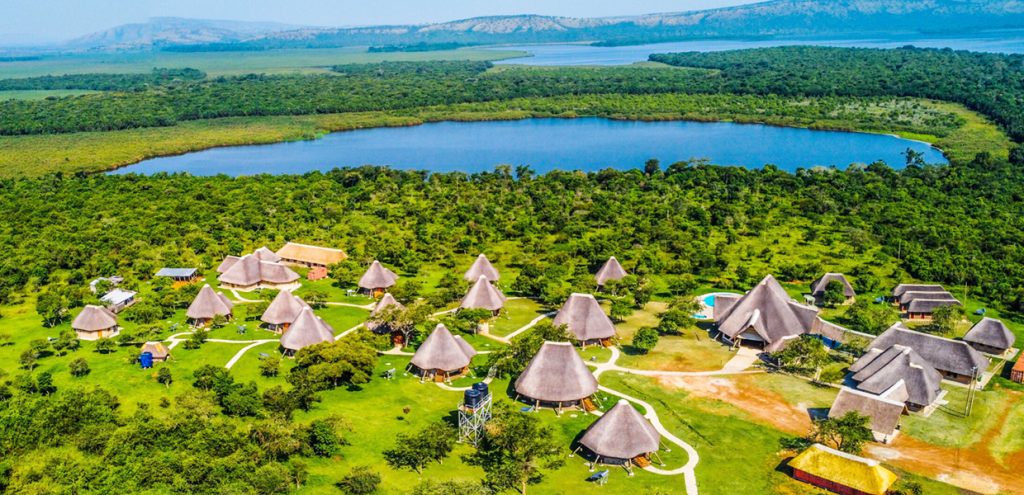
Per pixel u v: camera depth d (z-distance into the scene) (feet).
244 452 247.70
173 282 467.93
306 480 241.76
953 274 458.50
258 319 404.16
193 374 325.83
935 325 390.83
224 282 463.42
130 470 235.40
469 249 538.88
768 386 321.52
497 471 245.24
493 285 426.51
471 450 266.98
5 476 237.86
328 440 257.55
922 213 613.11
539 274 453.99
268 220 611.88
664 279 476.54
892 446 271.69
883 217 599.16
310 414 288.71
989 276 461.37
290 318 386.73
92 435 257.96
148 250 517.14
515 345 329.72
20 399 285.23
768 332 359.46
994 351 357.61
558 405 302.66
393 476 247.29
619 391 317.22
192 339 360.89
